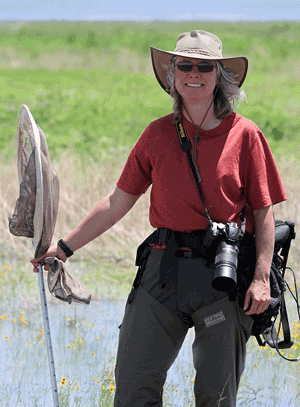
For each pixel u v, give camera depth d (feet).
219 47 35.78
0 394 48.11
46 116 180.34
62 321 62.54
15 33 551.59
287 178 99.30
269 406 47.32
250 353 55.31
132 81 295.89
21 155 37.96
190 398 46.88
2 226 84.38
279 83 289.94
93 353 54.29
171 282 34.32
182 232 34.65
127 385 34.63
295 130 176.24
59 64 372.38
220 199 34.27
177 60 35.24
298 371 52.49
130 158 36.68
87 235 37.22
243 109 198.08
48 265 37.27
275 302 34.86
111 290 71.51
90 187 94.58
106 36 467.93
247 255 34.91
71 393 48.52
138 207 87.66
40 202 34.78
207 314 33.83
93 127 171.22
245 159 34.99
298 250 77.71
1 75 295.07
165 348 34.68
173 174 34.71
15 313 64.23
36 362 53.98
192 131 34.96
